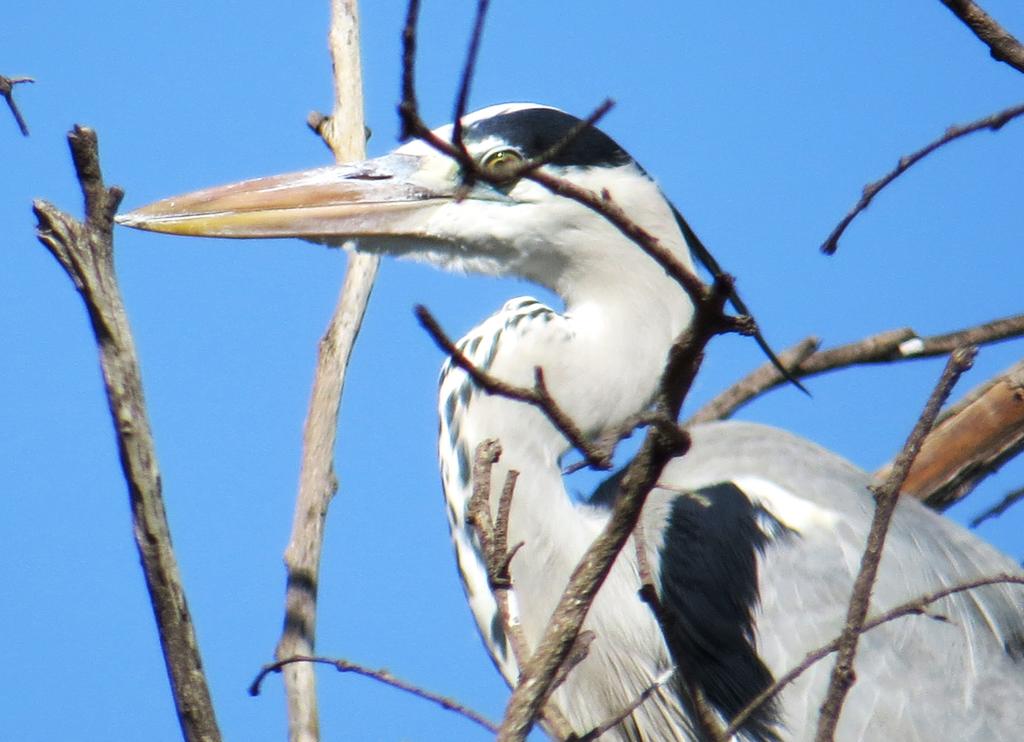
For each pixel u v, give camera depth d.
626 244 6.70
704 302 3.05
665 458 3.17
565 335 6.65
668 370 3.17
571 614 3.34
